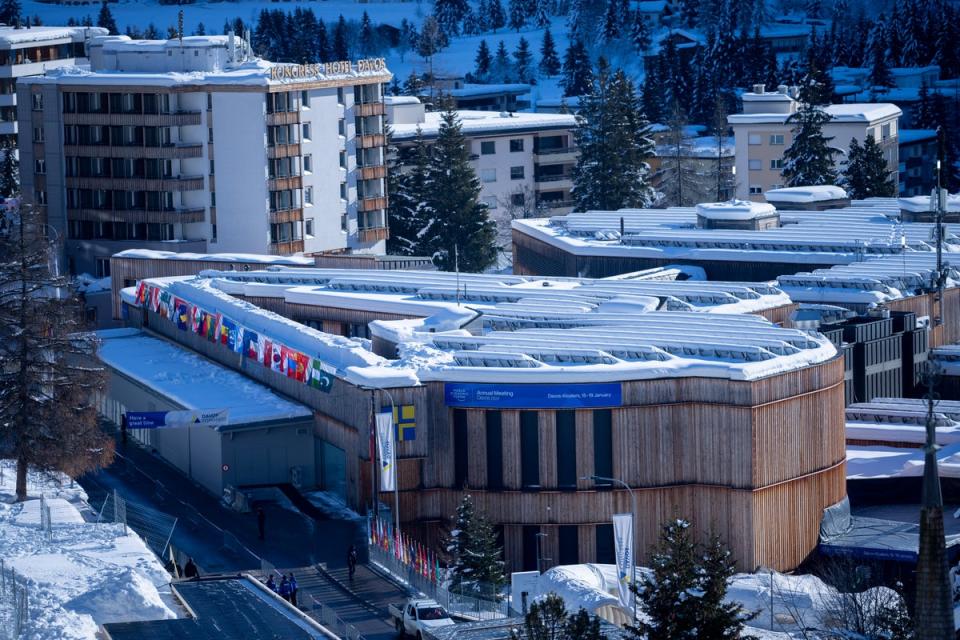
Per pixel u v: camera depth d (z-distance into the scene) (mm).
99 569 168000
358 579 189875
